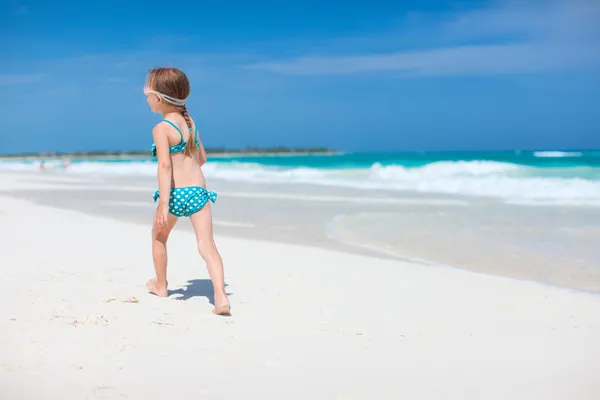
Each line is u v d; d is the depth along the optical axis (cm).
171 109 397
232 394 249
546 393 262
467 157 4809
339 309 406
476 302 442
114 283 458
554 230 847
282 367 285
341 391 258
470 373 286
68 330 320
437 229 864
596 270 585
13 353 282
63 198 1440
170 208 395
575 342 342
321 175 2397
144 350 298
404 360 303
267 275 529
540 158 3459
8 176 3033
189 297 428
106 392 244
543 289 496
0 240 691
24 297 391
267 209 1152
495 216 1013
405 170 2236
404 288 486
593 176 1836
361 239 777
